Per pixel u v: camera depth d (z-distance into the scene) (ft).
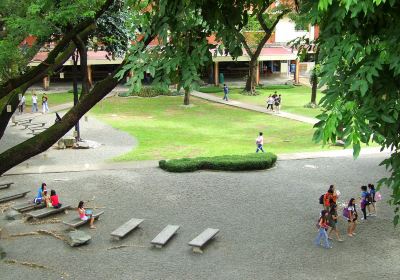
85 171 75.56
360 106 19.13
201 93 160.15
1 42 44.98
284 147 92.58
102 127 109.91
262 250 49.39
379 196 61.11
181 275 44.24
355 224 53.36
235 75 203.00
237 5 23.99
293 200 63.31
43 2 40.32
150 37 23.48
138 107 137.28
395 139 21.13
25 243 50.96
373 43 19.22
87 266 46.09
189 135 103.35
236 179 71.67
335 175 73.56
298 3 24.02
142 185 69.00
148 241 51.49
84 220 54.24
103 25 67.15
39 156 84.28
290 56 173.78
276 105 131.64
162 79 22.07
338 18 18.42
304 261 47.16
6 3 44.45
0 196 63.87
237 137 102.53
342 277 44.16
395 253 48.88
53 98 148.77
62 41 37.68
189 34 22.80
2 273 44.70
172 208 60.64
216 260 47.21
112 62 158.61
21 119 116.57
